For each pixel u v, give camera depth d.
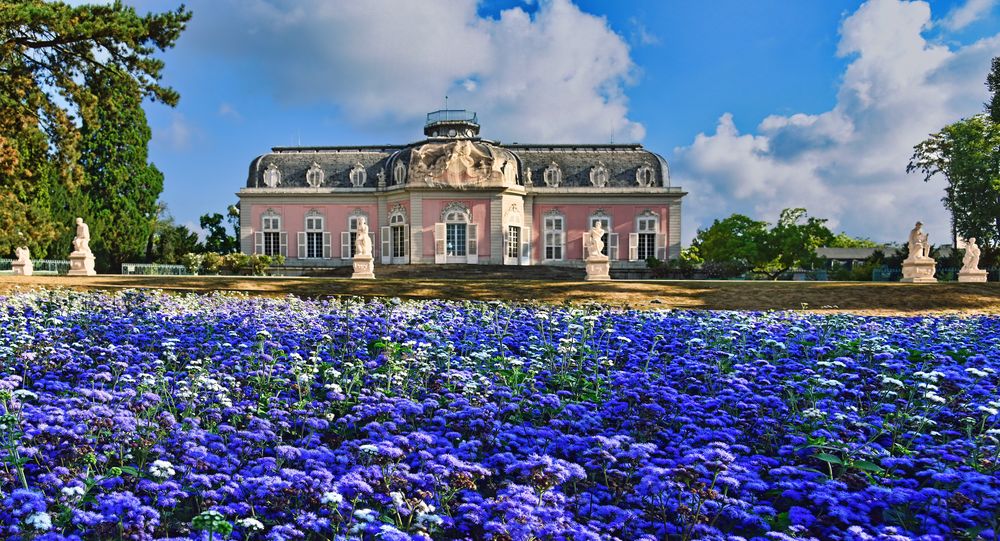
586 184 54.16
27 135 29.89
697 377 9.96
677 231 53.56
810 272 56.97
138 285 25.61
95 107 29.06
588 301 23.66
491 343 11.75
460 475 5.59
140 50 26.03
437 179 50.47
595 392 8.95
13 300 15.47
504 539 4.61
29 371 9.39
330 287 25.78
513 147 56.03
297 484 5.21
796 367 9.89
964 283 26.38
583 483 6.24
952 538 4.97
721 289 25.44
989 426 7.65
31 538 4.55
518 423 7.72
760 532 5.43
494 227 50.69
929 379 8.49
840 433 7.17
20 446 5.85
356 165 54.78
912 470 6.54
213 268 48.69
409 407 7.29
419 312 15.34
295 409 7.81
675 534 5.25
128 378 8.21
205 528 4.39
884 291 24.67
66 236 51.09
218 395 7.61
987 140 50.12
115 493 4.86
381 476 5.45
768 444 7.26
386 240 53.12
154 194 58.19
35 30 25.52
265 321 13.25
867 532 5.00
